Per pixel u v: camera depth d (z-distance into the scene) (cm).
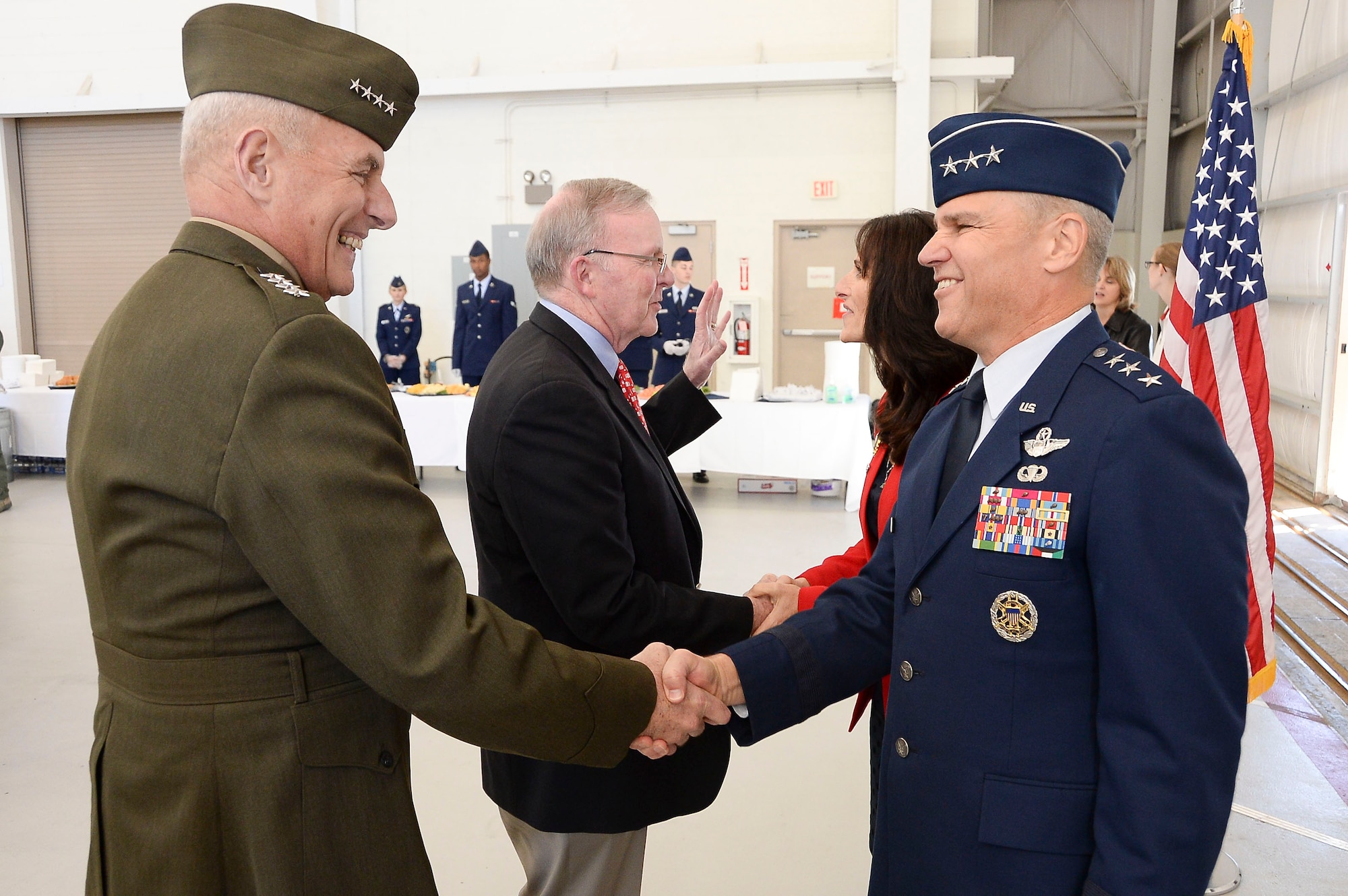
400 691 97
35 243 1031
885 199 927
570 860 159
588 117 952
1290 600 461
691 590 155
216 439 93
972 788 108
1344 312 652
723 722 126
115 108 972
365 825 105
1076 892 103
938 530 113
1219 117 290
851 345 665
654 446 164
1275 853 248
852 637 135
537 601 153
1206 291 284
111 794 102
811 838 255
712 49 938
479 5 953
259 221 105
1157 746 96
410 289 994
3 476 665
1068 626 103
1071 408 106
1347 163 638
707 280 961
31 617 433
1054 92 1198
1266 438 279
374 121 108
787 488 719
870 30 918
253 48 102
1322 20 677
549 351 151
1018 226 109
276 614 99
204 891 98
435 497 708
